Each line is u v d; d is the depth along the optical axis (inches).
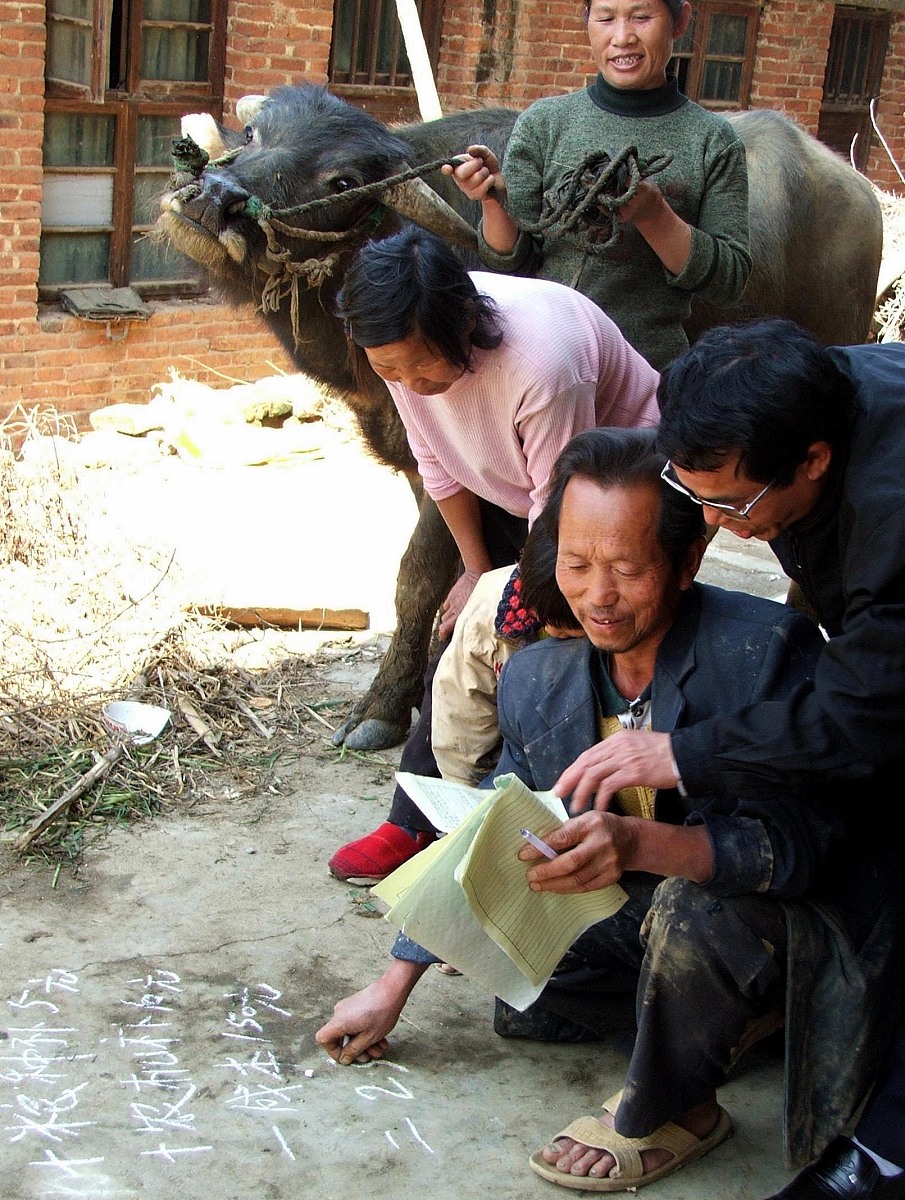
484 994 127.2
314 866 146.1
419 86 189.0
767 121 212.5
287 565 238.8
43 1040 115.9
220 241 155.2
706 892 94.5
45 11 309.1
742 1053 104.3
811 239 209.2
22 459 261.4
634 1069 98.5
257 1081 112.9
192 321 352.8
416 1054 117.6
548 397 120.0
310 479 296.2
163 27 339.6
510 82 400.8
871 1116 96.8
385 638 209.3
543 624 107.3
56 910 134.8
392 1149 106.2
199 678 185.2
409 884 97.2
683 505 94.3
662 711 100.1
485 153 142.1
